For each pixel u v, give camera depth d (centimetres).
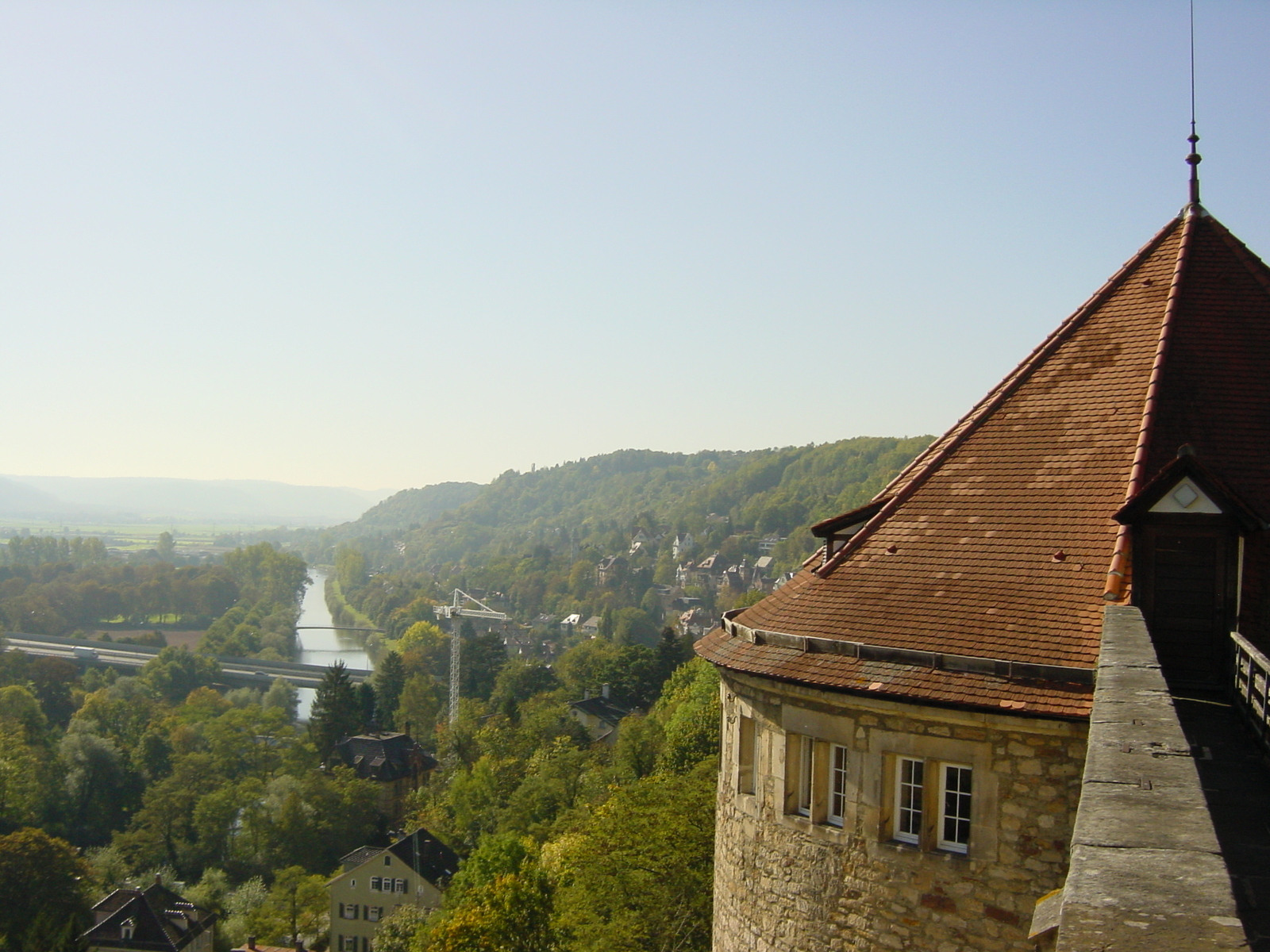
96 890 8538
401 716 15250
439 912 6750
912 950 1552
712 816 3884
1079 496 1661
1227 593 1412
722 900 1934
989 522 1720
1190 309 1834
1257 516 1398
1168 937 506
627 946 3706
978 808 1498
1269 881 604
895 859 1573
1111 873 591
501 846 6372
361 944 8100
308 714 17525
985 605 1586
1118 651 1187
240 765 12100
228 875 9712
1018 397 1911
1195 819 678
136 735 12812
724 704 1978
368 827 10575
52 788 10662
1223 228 1964
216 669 18000
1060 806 1433
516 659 18225
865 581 1747
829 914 1656
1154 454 1638
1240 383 1723
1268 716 983
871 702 1585
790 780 1734
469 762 11994
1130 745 845
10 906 7275
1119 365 1823
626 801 4216
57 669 16000
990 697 1465
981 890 1495
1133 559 1459
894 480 2011
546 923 4856
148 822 9956
